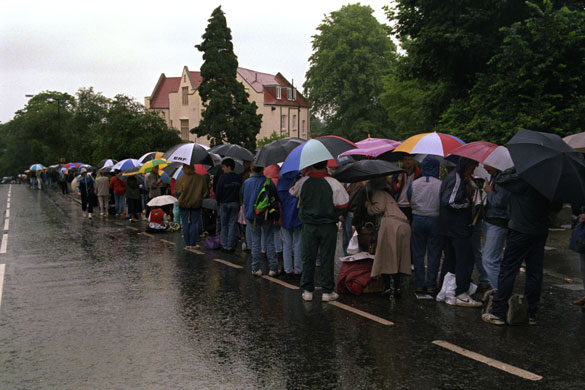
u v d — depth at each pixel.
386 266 7.03
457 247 6.71
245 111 46.75
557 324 5.96
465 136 14.81
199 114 62.19
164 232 14.70
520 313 5.86
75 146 53.25
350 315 6.41
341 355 5.07
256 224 8.73
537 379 4.46
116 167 18.75
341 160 9.35
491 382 4.41
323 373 4.64
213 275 8.86
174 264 9.88
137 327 6.08
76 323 6.27
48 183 48.19
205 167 13.19
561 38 12.98
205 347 5.37
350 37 49.03
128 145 31.72
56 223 17.59
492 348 5.20
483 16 15.10
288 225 8.46
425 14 16.80
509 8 14.95
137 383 4.51
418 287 7.31
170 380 4.56
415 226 7.25
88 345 5.49
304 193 7.08
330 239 7.05
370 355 5.06
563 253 10.20
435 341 5.42
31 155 109.88
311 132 76.56
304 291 7.43
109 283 8.38
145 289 7.94
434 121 19.08
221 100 45.12
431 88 19.73
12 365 4.96
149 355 5.17
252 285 8.11
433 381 4.44
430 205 7.12
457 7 15.73
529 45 13.48
